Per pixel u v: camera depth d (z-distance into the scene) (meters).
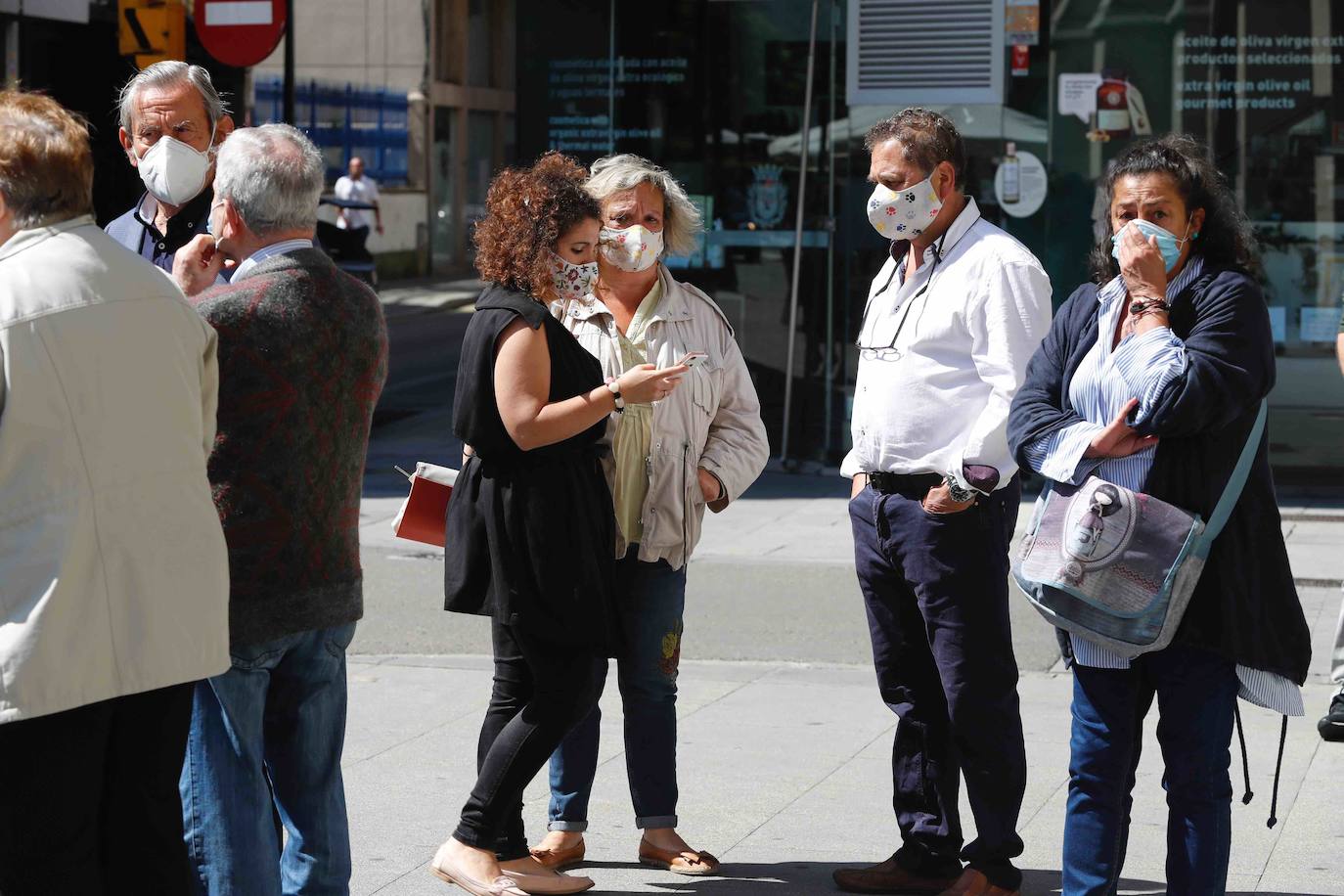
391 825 5.62
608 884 5.13
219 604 3.67
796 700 7.31
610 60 12.79
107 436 3.47
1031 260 4.80
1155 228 4.16
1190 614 4.15
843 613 9.04
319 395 4.01
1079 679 4.32
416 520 5.09
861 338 5.10
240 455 3.92
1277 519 4.25
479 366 4.66
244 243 4.17
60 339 3.43
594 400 4.60
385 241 34.06
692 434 5.20
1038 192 12.16
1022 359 4.71
